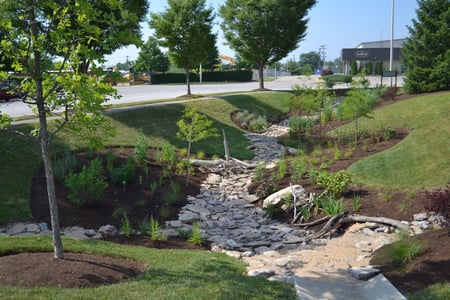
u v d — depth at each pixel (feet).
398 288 20.80
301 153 56.95
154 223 35.83
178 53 93.15
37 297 18.39
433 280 20.58
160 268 23.97
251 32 106.83
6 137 45.32
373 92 85.97
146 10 71.26
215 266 24.99
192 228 35.50
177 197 41.68
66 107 22.68
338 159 52.13
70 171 40.93
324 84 83.66
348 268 25.43
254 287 21.44
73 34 21.63
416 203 36.32
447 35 75.31
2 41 20.94
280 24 106.01
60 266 22.33
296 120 74.54
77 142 50.44
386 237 31.35
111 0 21.02
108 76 22.11
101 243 28.25
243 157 59.52
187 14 89.30
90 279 21.29
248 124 78.18
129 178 42.19
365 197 39.65
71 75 22.21
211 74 219.00
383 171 44.73
